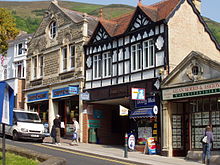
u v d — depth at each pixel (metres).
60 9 28.95
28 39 33.34
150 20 21.17
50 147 20.36
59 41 28.80
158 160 17.06
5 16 22.80
